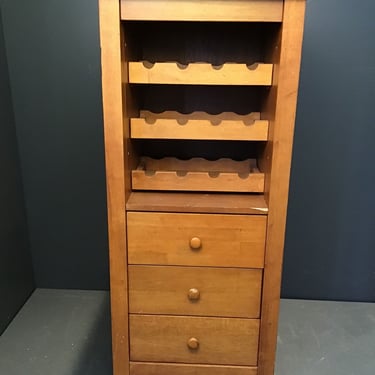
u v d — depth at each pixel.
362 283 1.68
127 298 1.10
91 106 1.52
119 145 0.98
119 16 0.90
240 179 1.09
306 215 1.60
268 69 0.98
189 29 1.21
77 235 1.68
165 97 1.29
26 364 1.35
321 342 1.47
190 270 1.07
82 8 1.42
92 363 1.35
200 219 1.03
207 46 1.23
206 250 1.05
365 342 1.47
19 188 1.60
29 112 1.54
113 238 1.05
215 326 1.11
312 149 1.51
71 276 1.74
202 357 1.14
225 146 1.34
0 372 1.31
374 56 1.41
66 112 1.53
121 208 1.03
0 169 1.45
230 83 0.99
